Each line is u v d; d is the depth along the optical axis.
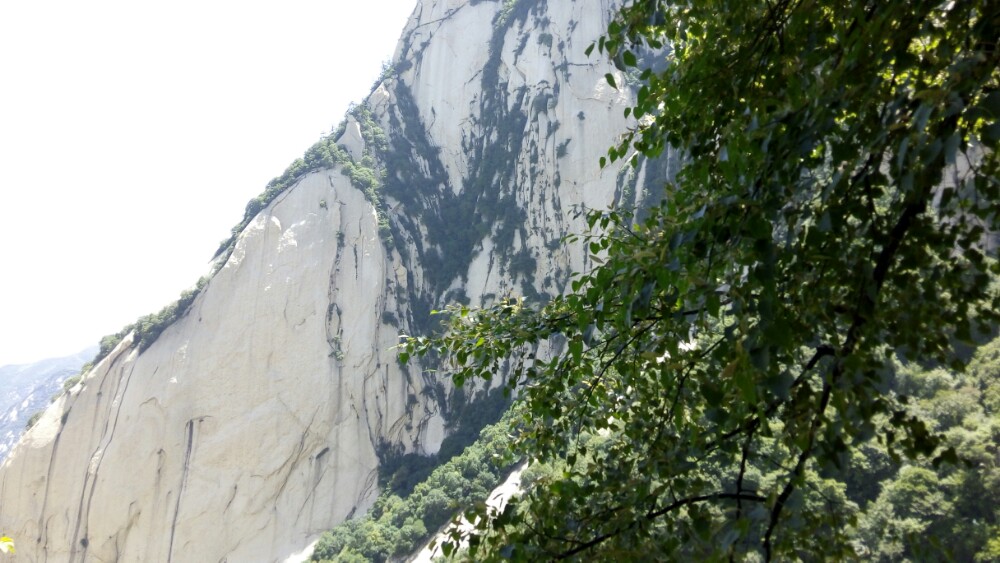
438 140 108.50
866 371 3.68
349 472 76.19
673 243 4.56
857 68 4.00
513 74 106.12
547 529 5.35
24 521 73.31
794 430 4.32
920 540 4.46
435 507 53.97
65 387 84.50
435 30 118.06
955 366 4.06
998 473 17.03
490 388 76.94
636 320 5.68
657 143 6.54
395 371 82.25
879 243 3.96
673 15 6.53
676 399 5.50
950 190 3.61
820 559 4.55
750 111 5.19
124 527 70.56
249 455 74.44
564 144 94.00
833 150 3.95
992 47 3.51
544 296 85.75
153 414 75.69
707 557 4.18
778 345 3.66
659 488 5.14
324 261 88.00
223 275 84.75
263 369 79.81
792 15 4.72
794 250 4.16
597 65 98.62
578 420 7.75
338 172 96.38
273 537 70.75
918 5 3.65
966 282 4.09
